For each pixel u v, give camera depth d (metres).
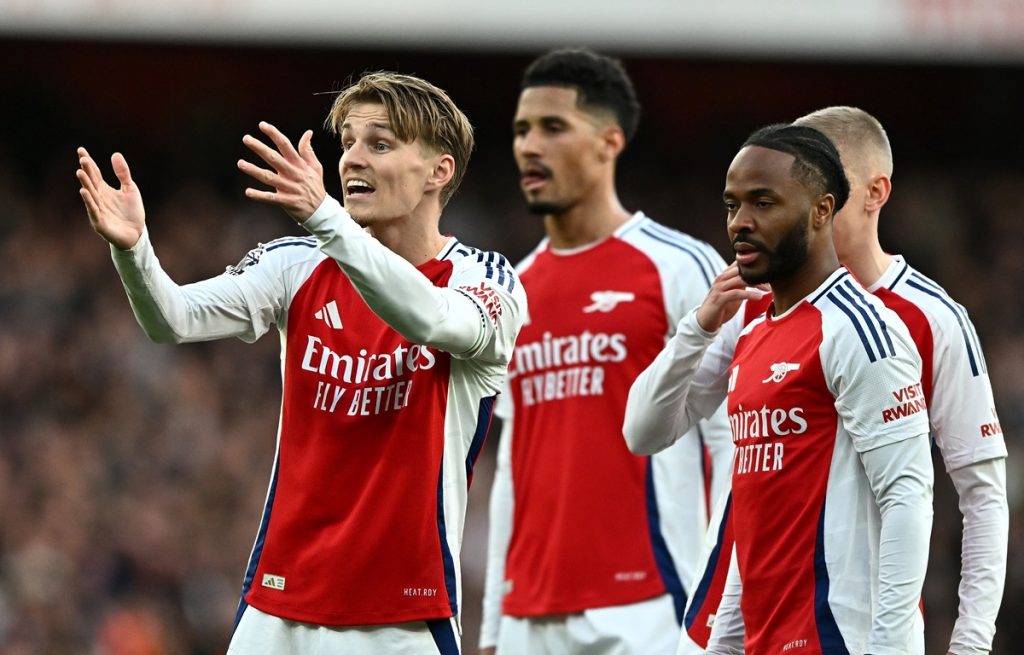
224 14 46.69
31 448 44.72
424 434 13.62
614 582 19.22
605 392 19.66
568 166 20.30
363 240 12.58
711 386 15.73
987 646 14.55
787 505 13.72
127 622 37.91
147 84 62.22
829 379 13.55
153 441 46.41
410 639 13.44
